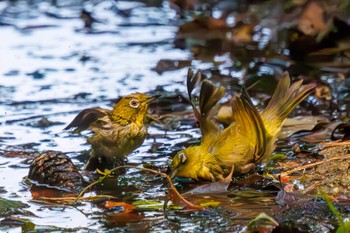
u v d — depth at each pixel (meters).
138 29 18.03
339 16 15.05
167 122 12.41
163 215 8.73
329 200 8.30
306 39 15.25
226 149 9.63
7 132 12.07
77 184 9.80
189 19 18.34
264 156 9.77
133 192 9.55
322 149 10.53
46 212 8.94
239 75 14.41
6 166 10.58
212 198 9.20
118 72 15.12
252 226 8.27
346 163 9.65
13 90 14.21
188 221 8.52
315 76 13.99
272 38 15.70
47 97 13.80
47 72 15.26
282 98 10.08
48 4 20.23
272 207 8.81
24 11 19.69
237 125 9.73
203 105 9.75
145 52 16.38
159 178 10.02
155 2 19.89
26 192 9.60
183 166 9.60
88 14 19.22
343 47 15.06
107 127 10.20
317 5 15.29
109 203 9.16
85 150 11.23
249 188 9.48
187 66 15.26
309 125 11.59
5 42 17.27
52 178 9.88
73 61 15.94
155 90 13.91
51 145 11.47
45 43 17.19
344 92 13.09
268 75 14.32
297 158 10.34
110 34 17.75
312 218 8.45
